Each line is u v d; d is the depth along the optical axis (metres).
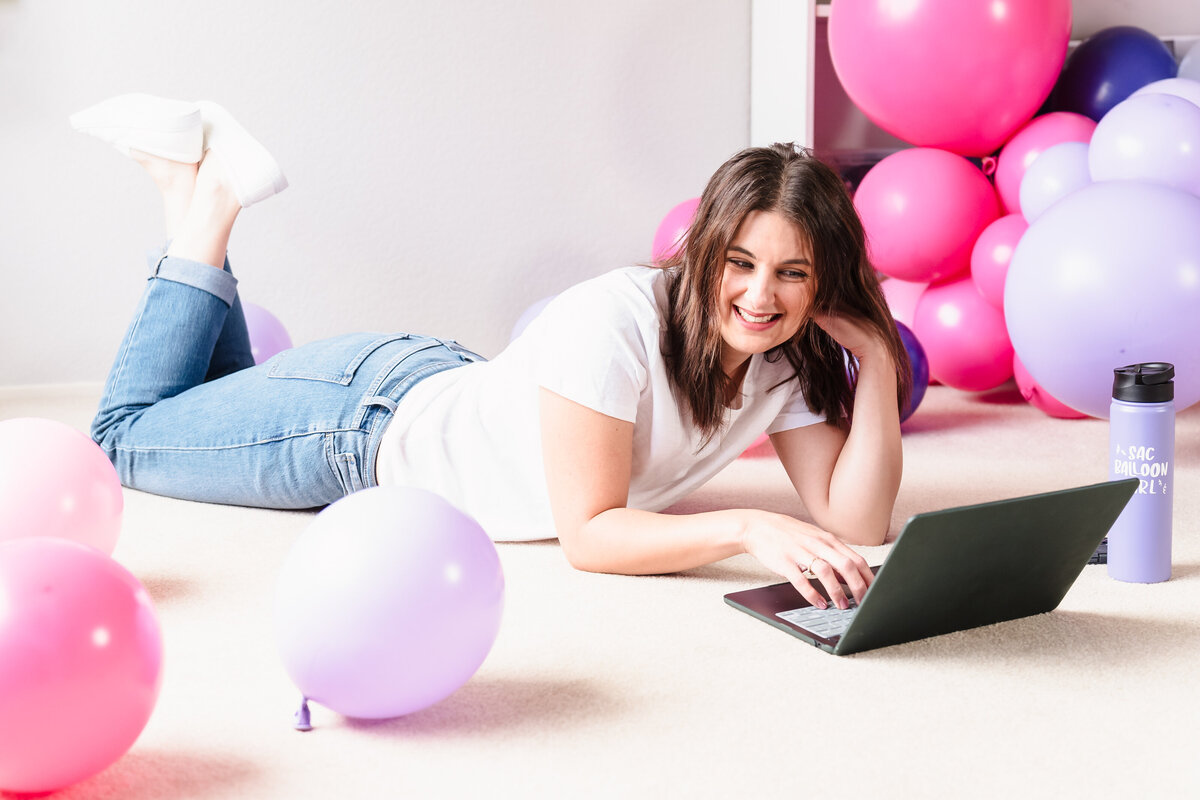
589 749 1.03
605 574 1.52
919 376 2.51
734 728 1.07
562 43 3.28
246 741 1.05
